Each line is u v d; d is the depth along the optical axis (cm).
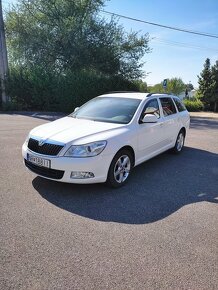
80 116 612
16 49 2202
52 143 477
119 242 353
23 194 479
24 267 300
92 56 2161
